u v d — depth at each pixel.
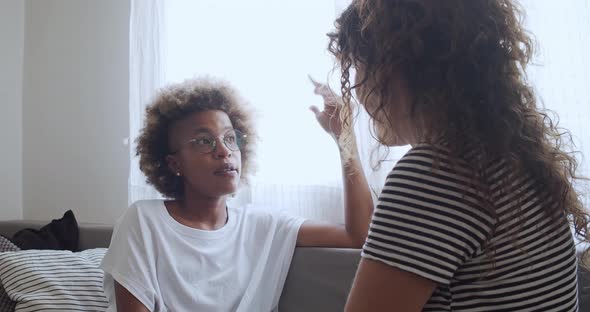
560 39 1.47
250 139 1.51
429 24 0.58
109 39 2.34
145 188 2.01
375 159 1.50
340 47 0.68
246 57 1.92
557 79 1.46
